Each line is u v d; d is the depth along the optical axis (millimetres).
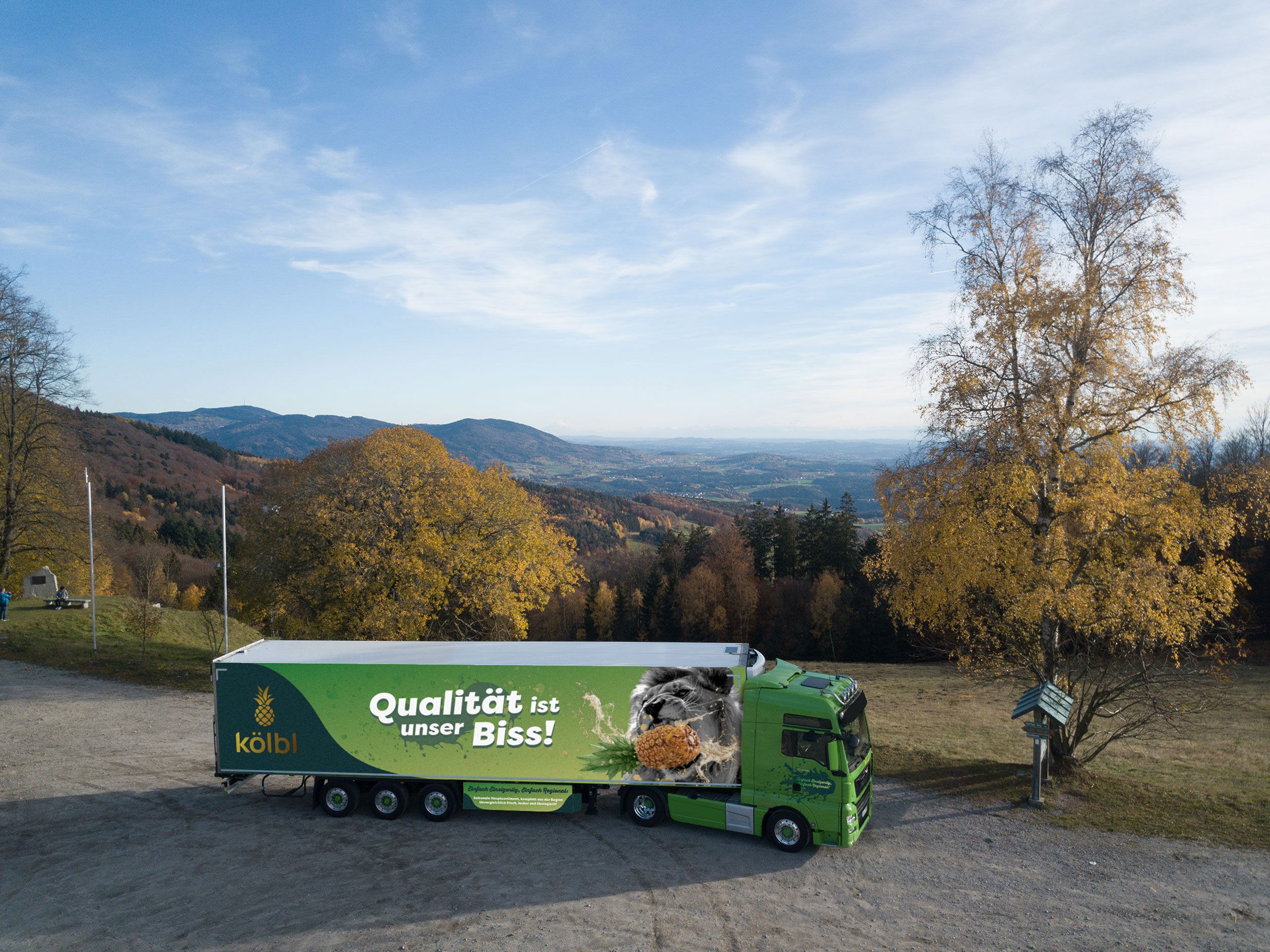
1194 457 19328
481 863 13234
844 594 73000
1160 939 10852
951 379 17547
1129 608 15602
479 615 37594
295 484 35969
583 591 103812
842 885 12539
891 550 19094
